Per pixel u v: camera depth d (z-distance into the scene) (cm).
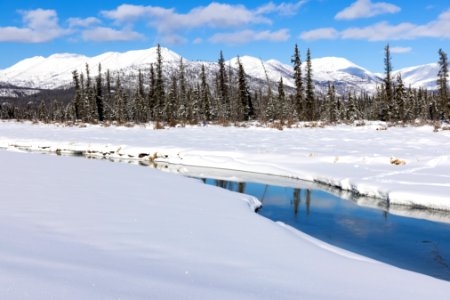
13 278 345
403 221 1070
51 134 3572
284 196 1384
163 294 357
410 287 491
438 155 1839
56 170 1389
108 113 6731
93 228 612
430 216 1121
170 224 696
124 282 377
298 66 5525
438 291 483
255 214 911
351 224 1041
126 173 1454
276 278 466
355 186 1432
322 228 1002
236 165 2005
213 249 568
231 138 3003
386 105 5416
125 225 652
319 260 584
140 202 884
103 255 475
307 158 1964
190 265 477
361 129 3662
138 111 6419
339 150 2150
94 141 2936
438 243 889
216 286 405
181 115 5541
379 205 1254
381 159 1775
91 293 332
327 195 1401
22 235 530
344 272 531
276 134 3309
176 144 2619
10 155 1930
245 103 5722
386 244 879
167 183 1279
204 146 2486
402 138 2744
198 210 866
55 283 346
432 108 6950
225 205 975
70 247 496
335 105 6800
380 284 491
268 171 1870
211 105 6028
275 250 611
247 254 564
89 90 6494
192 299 355
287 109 5672
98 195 927
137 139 3025
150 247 538
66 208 745
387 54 5362
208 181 1673
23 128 4378
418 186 1314
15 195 848
